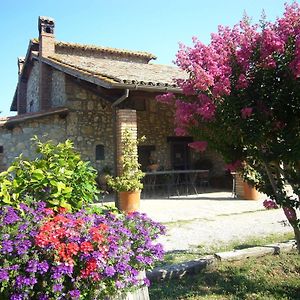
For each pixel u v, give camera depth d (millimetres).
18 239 2189
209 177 14672
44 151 3285
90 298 2367
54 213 2795
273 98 3260
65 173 2984
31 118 11180
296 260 4391
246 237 5793
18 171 2973
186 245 5398
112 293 2475
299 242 3637
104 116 12656
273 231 6180
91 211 2967
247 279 3871
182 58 3422
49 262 2209
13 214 2340
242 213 8117
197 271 4117
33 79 16078
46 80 13695
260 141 3312
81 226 2389
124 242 2527
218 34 3549
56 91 13094
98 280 2314
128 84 7828
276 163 3557
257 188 3908
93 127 12414
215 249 5094
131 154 8344
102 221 2650
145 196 11852
